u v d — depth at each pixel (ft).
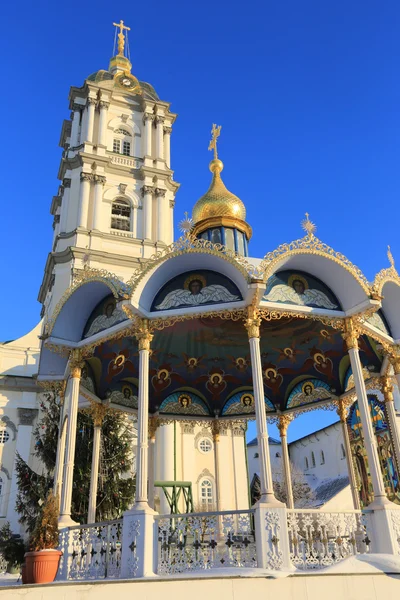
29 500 89.61
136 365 58.85
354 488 56.03
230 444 120.57
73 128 143.23
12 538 91.91
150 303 42.86
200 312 41.39
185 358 62.69
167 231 136.26
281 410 65.26
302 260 42.70
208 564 34.27
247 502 115.24
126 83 153.48
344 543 35.47
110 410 59.57
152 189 137.08
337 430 168.25
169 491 105.29
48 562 34.47
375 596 31.42
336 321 43.91
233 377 65.67
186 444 116.06
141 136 148.36
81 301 47.75
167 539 35.01
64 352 49.49
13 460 122.93
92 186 131.03
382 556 33.73
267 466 35.50
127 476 99.04
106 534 37.22
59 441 51.55
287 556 32.40
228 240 59.98
